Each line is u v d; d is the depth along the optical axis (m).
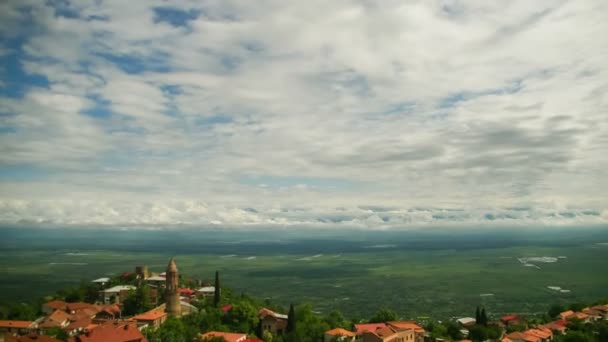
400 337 195.62
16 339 157.88
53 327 193.12
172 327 187.75
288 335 189.00
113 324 184.75
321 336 199.88
